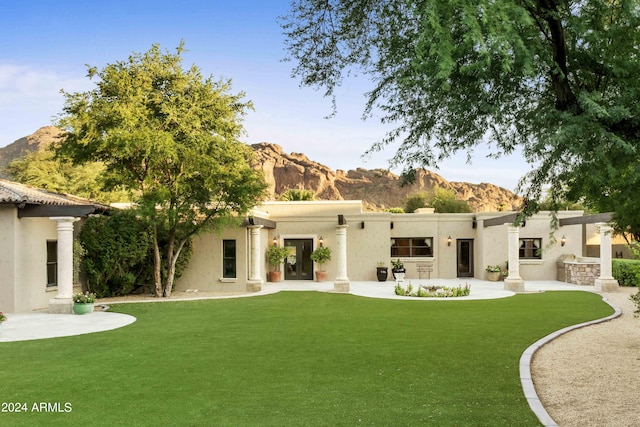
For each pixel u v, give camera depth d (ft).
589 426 18.85
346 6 23.93
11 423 19.25
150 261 71.61
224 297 67.36
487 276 93.71
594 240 104.17
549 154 20.49
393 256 100.63
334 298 65.26
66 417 19.89
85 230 65.46
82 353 31.83
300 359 29.84
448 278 99.71
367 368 27.61
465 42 15.69
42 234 57.31
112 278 68.18
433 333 38.50
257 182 68.85
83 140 60.64
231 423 19.10
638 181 17.92
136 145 59.41
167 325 43.27
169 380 25.27
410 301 61.52
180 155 64.03
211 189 66.23
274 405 21.27
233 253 78.13
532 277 95.14
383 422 19.12
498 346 33.42
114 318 47.83
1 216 52.08
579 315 48.29
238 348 33.12
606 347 33.45
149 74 65.16
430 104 21.39
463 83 18.88
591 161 17.29
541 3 18.92
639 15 17.54
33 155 144.25
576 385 24.45
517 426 18.69
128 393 23.07
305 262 95.96
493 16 15.70
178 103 65.10
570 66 19.45
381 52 22.99
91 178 136.87
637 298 32.37
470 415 19.90
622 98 17.54
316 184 367.45
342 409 20.71
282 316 48.52
